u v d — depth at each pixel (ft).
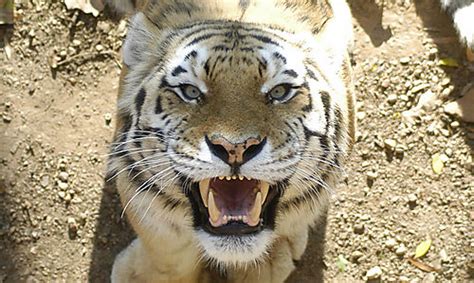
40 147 24.90
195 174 16.99
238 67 16.92
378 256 24.03
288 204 18.98
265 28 18.34
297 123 17.20
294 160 17.22
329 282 23.65
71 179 24.56
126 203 19.70
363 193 24.81
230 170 16.67
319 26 19.58
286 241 22.27
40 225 23.95
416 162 25.35
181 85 17.19
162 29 18.94
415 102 26.40
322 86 18.08
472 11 26.94
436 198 24.82
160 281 22.00
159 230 19.89
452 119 25.99
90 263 23.59
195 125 16.80
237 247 17.78
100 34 26.71
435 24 27.73
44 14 26.73
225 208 17.63
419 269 23.86
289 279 23.56
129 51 18.98
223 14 19.36
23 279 23.30
